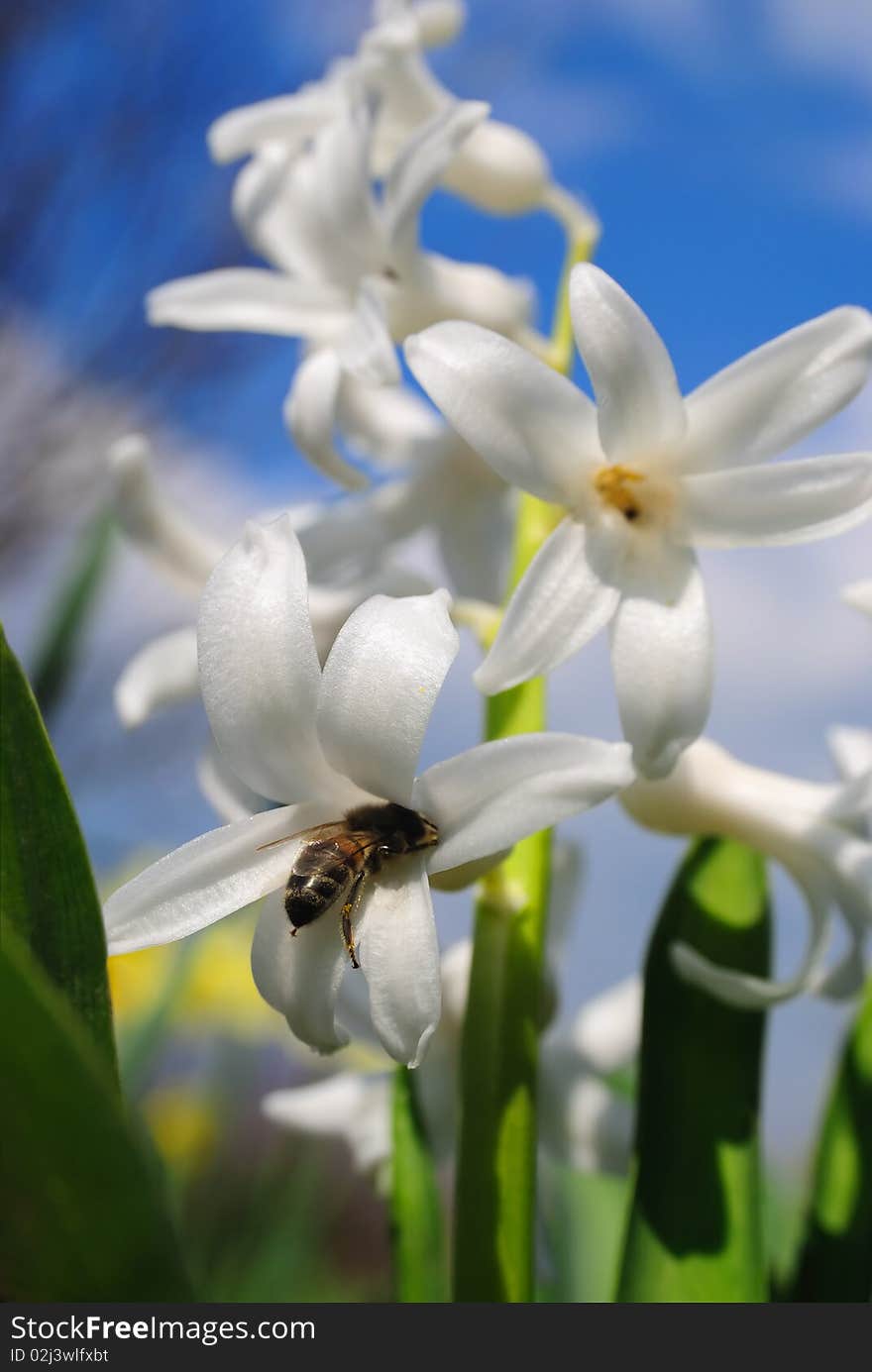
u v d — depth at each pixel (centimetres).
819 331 17
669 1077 19
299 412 20
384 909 15
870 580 18
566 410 17
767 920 19
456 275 20
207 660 16
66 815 15
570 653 17
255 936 16
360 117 20
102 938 15
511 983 18
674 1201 18
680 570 17
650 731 16
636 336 17
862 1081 19
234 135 21
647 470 17
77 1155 13
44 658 28
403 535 22
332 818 16
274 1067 42
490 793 15
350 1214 49
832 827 19
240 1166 38
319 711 15
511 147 21
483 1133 17
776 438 17
